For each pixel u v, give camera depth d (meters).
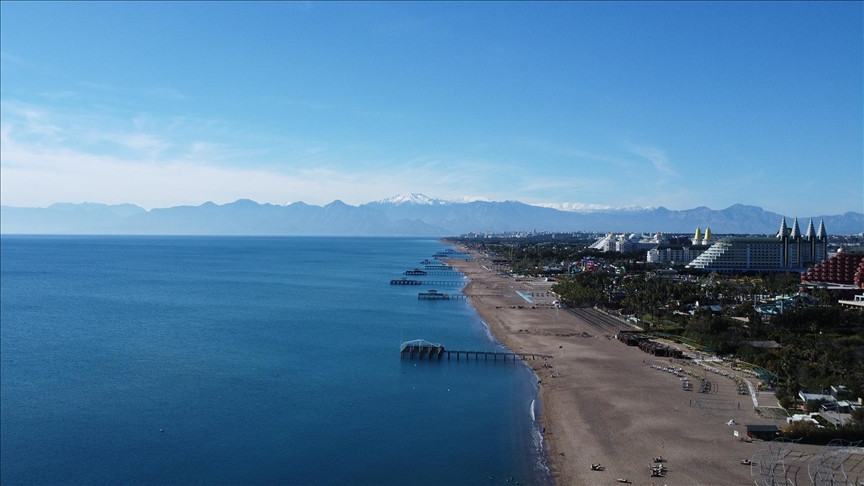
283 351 153.62
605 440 92.38
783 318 175.62
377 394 117.44
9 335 173.50
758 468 80.62
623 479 78.88
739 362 140.88
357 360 145.75
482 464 84.75
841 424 92.56
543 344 166.62
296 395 115.69
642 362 143.00
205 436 94.25
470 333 184.38
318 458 86.75
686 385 120.12
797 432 90.19
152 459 85.88
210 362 140.38
